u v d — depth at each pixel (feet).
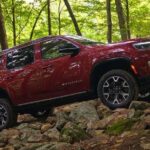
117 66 26.68
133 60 25.62
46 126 26.76
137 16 79.00
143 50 25.70
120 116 23.61
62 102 28.50
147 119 21.34
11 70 30.60
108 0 65.62
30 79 29.40
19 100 30.14
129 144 18.58
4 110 30.68
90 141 21.39
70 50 27.37
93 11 78.89
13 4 76.84
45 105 29.19
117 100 26.23
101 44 28.12
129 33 77.05
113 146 19.22
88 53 27.12
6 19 79.20
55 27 88.38
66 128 23.09
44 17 86.74
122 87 26.12
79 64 27.30
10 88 30.35
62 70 27.99
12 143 24.70
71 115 26.27
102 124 23.70
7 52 31.42
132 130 21.06
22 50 30.60
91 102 28.96
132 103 24.63
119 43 26.68
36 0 79.51
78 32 69.77
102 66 26.71
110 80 26.43
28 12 81.71
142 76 25.59
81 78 27.27
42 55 29.35
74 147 20.80
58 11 87.10
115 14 79.97
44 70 28.76
